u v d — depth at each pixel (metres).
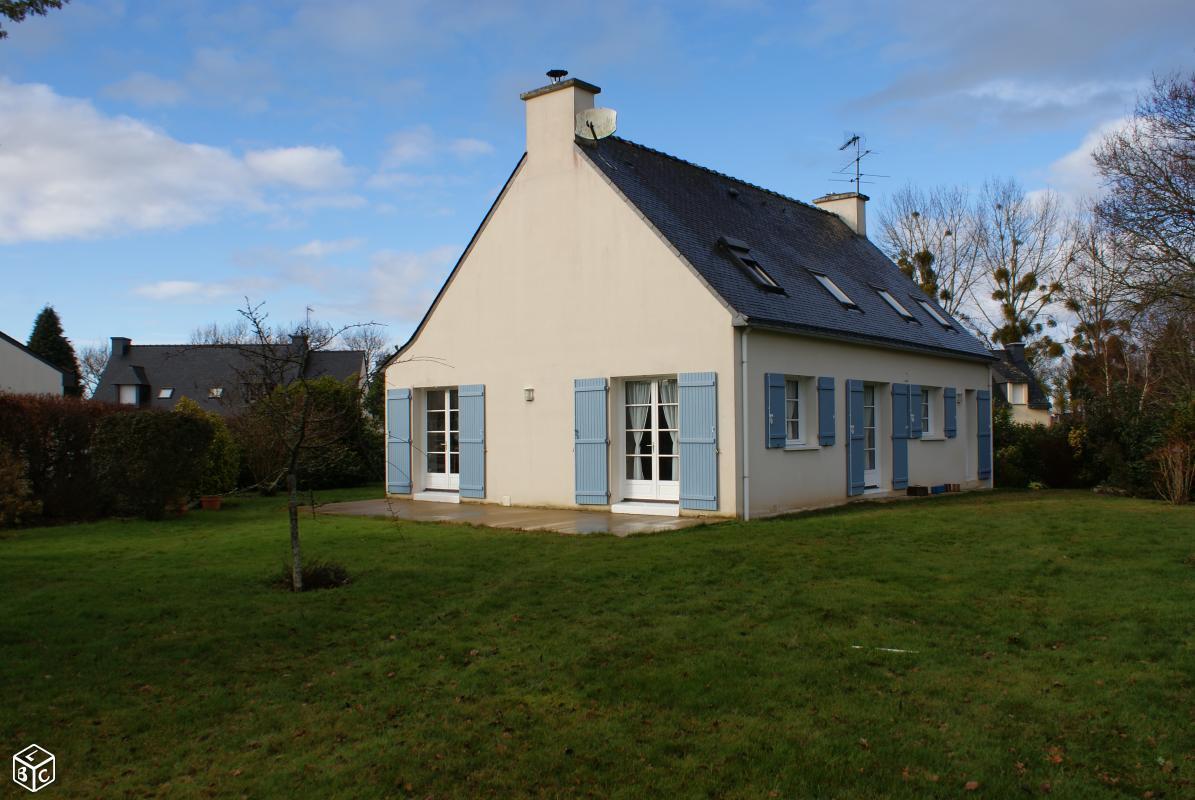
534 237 14.55
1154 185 20.53
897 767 4.09
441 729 4.61
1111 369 30.84
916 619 6.52
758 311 12.70
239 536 10.98
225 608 6.98
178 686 5.29
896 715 4.68
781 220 18.23
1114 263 23.00
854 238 21.48
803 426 13.98
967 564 8.46
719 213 15.82
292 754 4.36
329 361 39.88
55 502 13.58
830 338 14.03
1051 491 18.45
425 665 5.64
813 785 3.92
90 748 4.43
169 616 6.76
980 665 5.46
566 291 14.09
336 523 12.31
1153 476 15.69
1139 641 5.85
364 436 21.17
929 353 17.30
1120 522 11.25
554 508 14.16
